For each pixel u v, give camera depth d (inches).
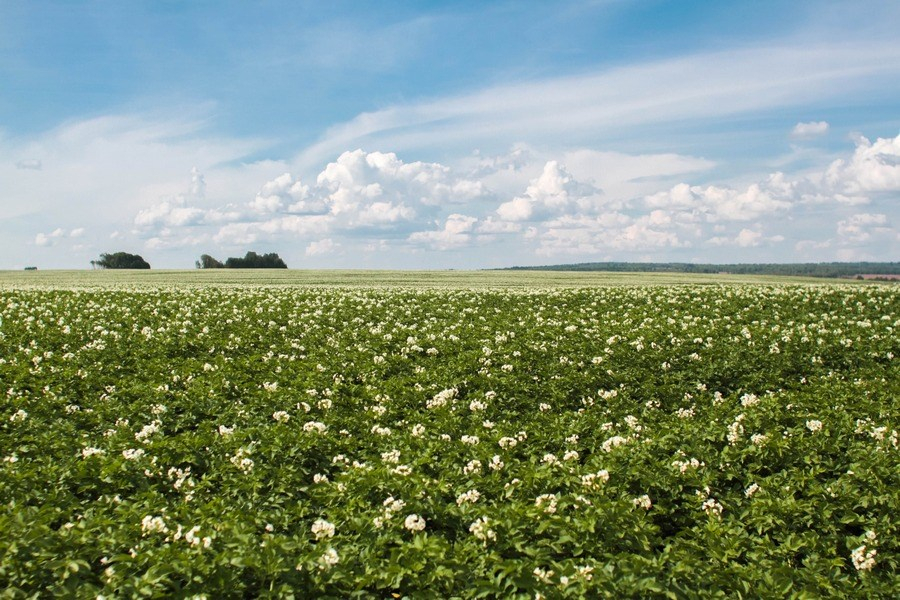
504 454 395.5
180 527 287.3
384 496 344.5
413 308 1129.4
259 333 874.1
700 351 738.8
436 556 274.5
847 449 406.3
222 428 450.9
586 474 354.0
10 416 499.2
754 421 448.1
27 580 253.0
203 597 237.1
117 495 338.3
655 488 358.3
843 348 745.6
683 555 282.7
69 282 2060.8
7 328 847.7
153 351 744.3
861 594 267.7
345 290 1482.5
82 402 557.9
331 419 494.3
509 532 295.3
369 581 260.4
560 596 248.8
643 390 614.9
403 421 509.7
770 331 835.4
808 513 323.3
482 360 703.1
